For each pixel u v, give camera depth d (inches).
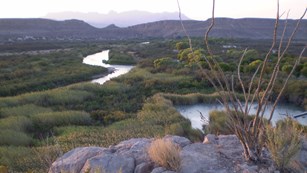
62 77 1416.1
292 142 203.9
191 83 1205.7
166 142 220.2
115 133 601.9
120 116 781.9
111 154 225.0
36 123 721.0
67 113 760.3
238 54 1875.0
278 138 205.2
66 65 1838.1
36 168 391.5
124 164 215.8
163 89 1155.3
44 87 1250.6
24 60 2026.3
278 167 201.5
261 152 210.4
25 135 606.5
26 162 440.1
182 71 1437.0
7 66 1747.0
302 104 914.7
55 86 1299.2
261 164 205.0
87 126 712.4
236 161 209.2
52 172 232.7
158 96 971.9
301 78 1224.2
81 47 3523.6
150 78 1311.5
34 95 958.4
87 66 1808.6
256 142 211.2
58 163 237.1
